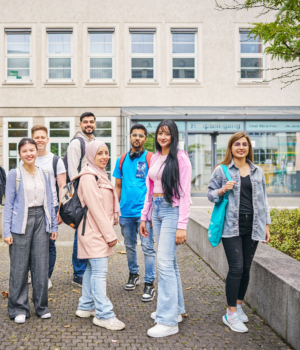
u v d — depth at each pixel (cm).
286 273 352
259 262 391
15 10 1614
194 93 1636
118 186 497
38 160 468
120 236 842
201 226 629
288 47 446
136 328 358
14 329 350
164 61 1631
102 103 1625
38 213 377
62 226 975
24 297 374
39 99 1620
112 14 1622
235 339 336
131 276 482
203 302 428
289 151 1652
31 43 1620
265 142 1652
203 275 533
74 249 482
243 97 1639
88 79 1634
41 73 1619
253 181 358
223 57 1633
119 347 318
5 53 1630
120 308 410
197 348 319
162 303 347
